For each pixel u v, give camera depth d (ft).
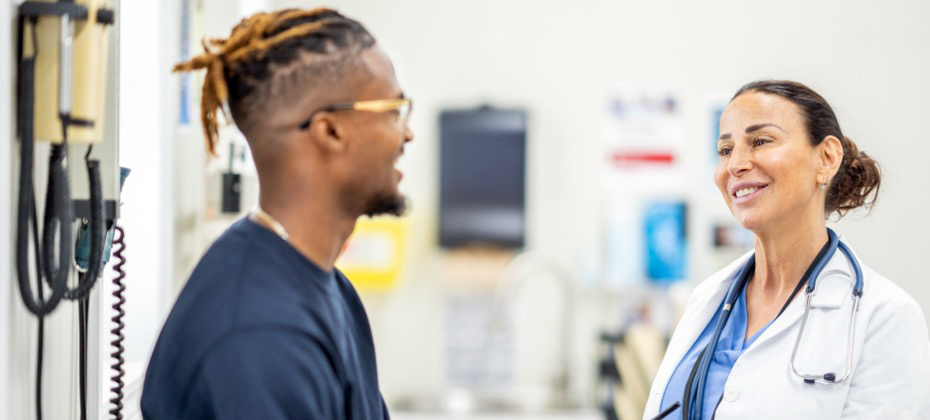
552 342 11.50
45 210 3.55
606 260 11.35
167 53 6.76
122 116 6.70
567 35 11.28
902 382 4.17
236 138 8.39
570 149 11.34
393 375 11.54
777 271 4.66
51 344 3.91
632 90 11.27
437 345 11.53
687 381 4.67
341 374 3.43
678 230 11.25
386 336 11.54
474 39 11.30
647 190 11.32
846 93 11.05
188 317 3.26
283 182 3.41
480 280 11.47
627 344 10.58
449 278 11.48
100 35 3.68
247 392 3.08
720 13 11.22
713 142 11.26
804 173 4.41
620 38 11.27
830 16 11.09
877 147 10.96
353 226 3.58
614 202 11.33
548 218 11.39
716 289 4.99
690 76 11.26
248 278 3.27
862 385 4.25
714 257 11.35
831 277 4.49
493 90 11.30
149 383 3.32
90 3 3.59
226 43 3.47
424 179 11.43
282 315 3.21
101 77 3.71
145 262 6.77
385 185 3.47
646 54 11.27
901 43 10.97
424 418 10.64
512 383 11.54
